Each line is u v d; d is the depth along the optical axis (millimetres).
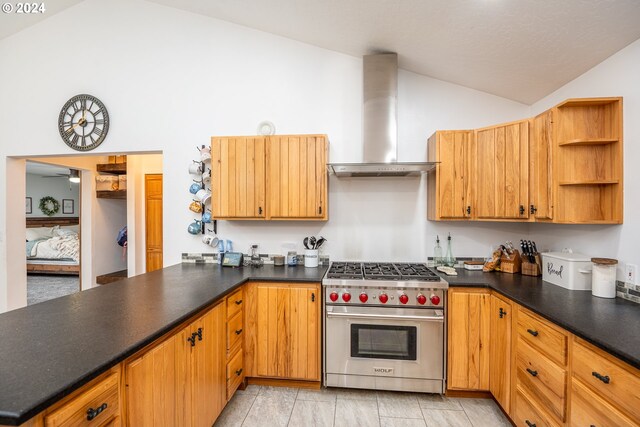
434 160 2508
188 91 2943
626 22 1568
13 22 2980
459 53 2254
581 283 1964
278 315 2303
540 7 1618
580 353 1320
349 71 2807
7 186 3121
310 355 2281
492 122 2697
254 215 2605
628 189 1754
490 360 2123
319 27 2461
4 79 3105
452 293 2164
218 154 2633
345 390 2330
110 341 1137
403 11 1979
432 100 2756
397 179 2795
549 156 1965
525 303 1695
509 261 2492
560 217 1913
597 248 1983
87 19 3016
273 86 2877
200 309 1589
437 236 2764
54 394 804
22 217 3264
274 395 2264
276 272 2527
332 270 2479
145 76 2975
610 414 1152
